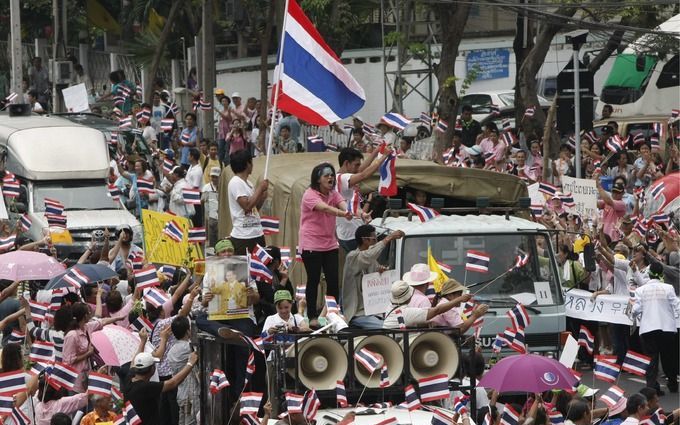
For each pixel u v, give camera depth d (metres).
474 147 67.19
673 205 51.94
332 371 29.78
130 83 99.88
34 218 66.81
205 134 85.94
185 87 102.38
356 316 36.19
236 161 37.38
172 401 35.88
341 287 41.00
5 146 71.69
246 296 32.38
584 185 53.44
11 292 43.09
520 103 78.62
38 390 34.06
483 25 107.12
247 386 32.44
